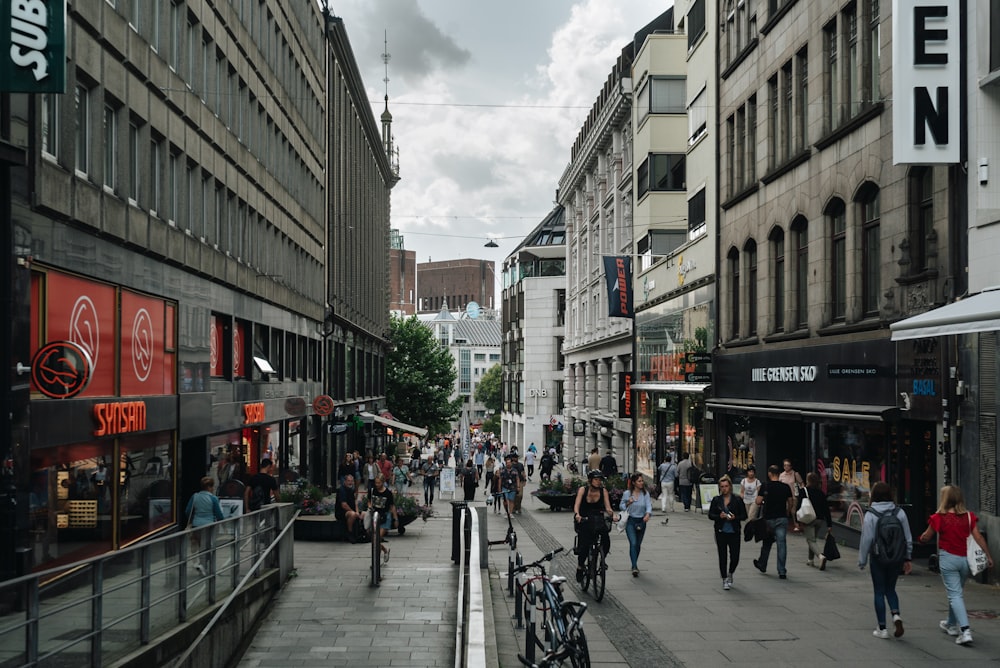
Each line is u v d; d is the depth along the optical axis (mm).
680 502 31578
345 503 20531
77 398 14383
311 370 41125
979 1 15438
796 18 23609
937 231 16703
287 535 15438
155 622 9602
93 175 15789
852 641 10984
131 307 17484
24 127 12609
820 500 16125
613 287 40562
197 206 22203
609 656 10391
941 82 15789
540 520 27203
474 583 9234
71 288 14695
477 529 11922
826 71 21906
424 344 80062
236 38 26078
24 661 6965
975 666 9812
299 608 13125
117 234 16438
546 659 7641
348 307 52250
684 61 39344
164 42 19781
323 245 44031
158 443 18984
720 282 29734
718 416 29328
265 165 30562
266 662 10352
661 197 39375
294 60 36188
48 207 13398
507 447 77312
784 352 23734
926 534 11055
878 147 19000
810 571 16203
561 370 84938
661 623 12055
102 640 8336
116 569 8641
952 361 15758
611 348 50781
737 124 28562
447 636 11492
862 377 18641
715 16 30469
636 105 42562
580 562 14258
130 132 18062
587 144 55125
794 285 23953
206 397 22219
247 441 28250
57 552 13750
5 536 11750
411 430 50938
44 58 11742
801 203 23203
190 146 21609
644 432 40906
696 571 16297
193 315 21562
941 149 15789
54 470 13711
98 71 15859
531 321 85438
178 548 10266
